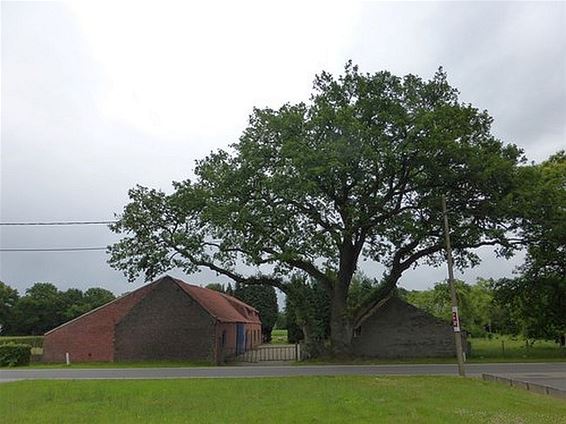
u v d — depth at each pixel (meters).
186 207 41.62
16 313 92.25
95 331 47.50
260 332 86.06
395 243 40.62
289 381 24.08
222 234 40.31
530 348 48.00
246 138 40.31
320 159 35.69
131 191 42.53
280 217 38.44
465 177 37.00
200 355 43.56
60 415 15.35
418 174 37.97
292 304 44.62
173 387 22.30
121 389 21.80
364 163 36.31
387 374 27.84
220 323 44.97
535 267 45.19
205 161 42.62
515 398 17.48
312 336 42.00
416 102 38.53
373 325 45.16
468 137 38.28
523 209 37.06
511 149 39.31
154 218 42.41
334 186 38.19
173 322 44.50
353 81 40.22
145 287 48.44
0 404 17.78
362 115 38.19
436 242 40.03
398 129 36.72
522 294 46.56
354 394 18.67
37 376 30.25
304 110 39.69
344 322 40.75
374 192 38.44
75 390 21.59
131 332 44.94
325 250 38.81
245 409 15.77
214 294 64.25
